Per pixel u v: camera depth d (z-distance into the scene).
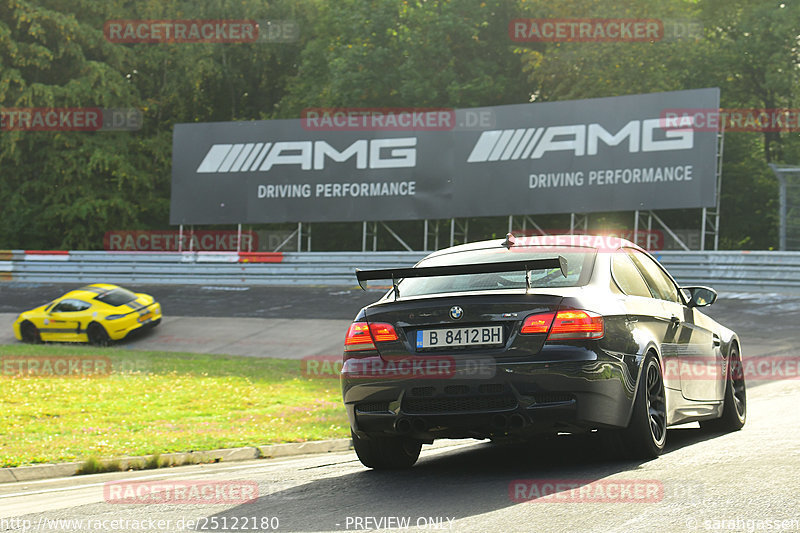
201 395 52.19
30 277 133.75
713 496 16.77
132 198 166.75
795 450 21.80
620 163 106.56
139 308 90.31
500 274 22.89
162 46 176.25
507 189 112.81
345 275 120.38
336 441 37.03
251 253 125.69
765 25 133.25
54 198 160.38
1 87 154.62
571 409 20.00
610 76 135.62
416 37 143.38
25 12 158.12
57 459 31.34
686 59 137.00
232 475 25.30
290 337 85.12
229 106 180.62
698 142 102.69
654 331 23.47
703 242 102.69
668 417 23.66
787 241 97.69
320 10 173.62
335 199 122.38
